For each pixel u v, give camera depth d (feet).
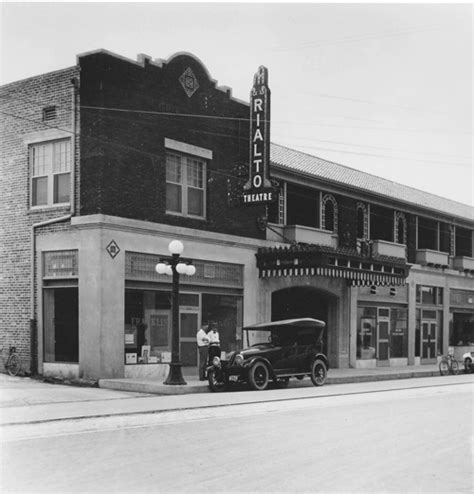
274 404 50.62
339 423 40.86
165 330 71.15
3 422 39.37
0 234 72.33
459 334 131.23
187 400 52.80
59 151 69.21
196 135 75.51
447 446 33.94
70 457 29.55
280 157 95.30
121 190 66.90
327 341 99.25
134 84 68.59
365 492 24.72
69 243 66.69
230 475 26.71
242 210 82.12
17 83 72.23
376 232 110.73
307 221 95.86
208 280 77.00
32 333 68.74
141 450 31.32
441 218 126.41
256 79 78.79
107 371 64.34
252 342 82.17
